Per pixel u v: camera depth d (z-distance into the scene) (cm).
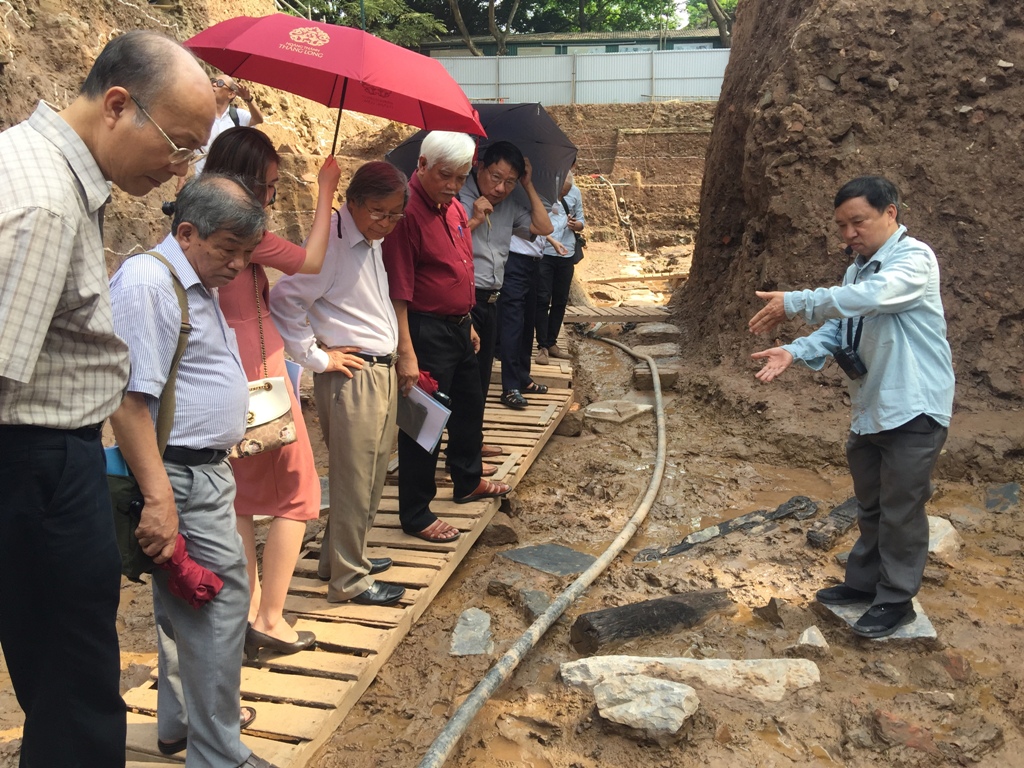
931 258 337
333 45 326
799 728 312
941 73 664
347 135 1608
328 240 320
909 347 337
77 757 203
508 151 455
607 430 675
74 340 184
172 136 188
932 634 357
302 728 285
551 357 863
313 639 333
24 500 183
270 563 314
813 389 649
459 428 453
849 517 483
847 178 676
